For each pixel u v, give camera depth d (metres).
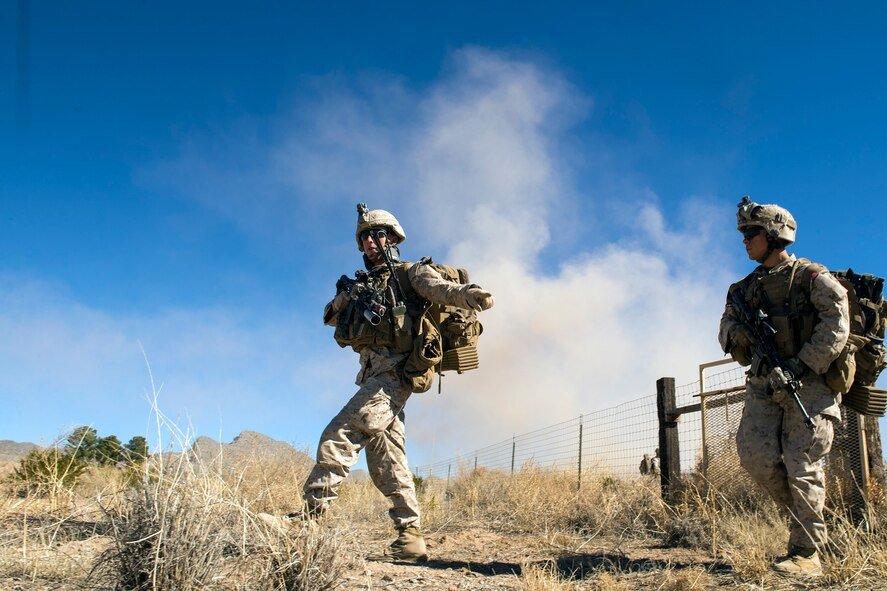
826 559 4.14
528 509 7.74
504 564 5.09
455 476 13.33
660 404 8.18
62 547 3.67
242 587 3.04
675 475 7.75
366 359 4.91
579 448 10.79
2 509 4.31
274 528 3.34
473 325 5.06
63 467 5.03
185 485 3.07
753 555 4.23
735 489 6.94
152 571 2.89
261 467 6.23
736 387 7.26
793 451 4.42
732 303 4.82
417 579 4.09
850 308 4.58
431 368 4.93
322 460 4.54
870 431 5.91
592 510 7.29
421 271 4.85
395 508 4.95
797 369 4.39
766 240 4.68
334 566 3.25
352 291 4.93
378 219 5.05
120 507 3.20
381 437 4.89
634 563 4.99
